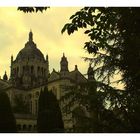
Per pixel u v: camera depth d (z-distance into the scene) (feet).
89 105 47.29
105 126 44.09
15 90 397.60
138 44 43.55
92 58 51.57
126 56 45.29
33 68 446.60
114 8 42.55
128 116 43.86
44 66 458.50
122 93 45.96
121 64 46.39
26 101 400.47
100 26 43.45
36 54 458.91
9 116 133.80
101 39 44.73
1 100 141.90
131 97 44.62
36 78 429.38
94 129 44.24
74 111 47.83
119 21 43.73
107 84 47.80
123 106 44.88
